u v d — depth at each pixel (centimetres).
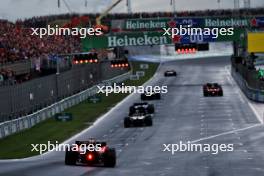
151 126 17962
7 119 16962
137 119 17750
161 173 10281
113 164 10831
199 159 11981
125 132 16700
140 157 12288
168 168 10856
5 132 15900
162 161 11738
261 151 12862
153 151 13175
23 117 17538
